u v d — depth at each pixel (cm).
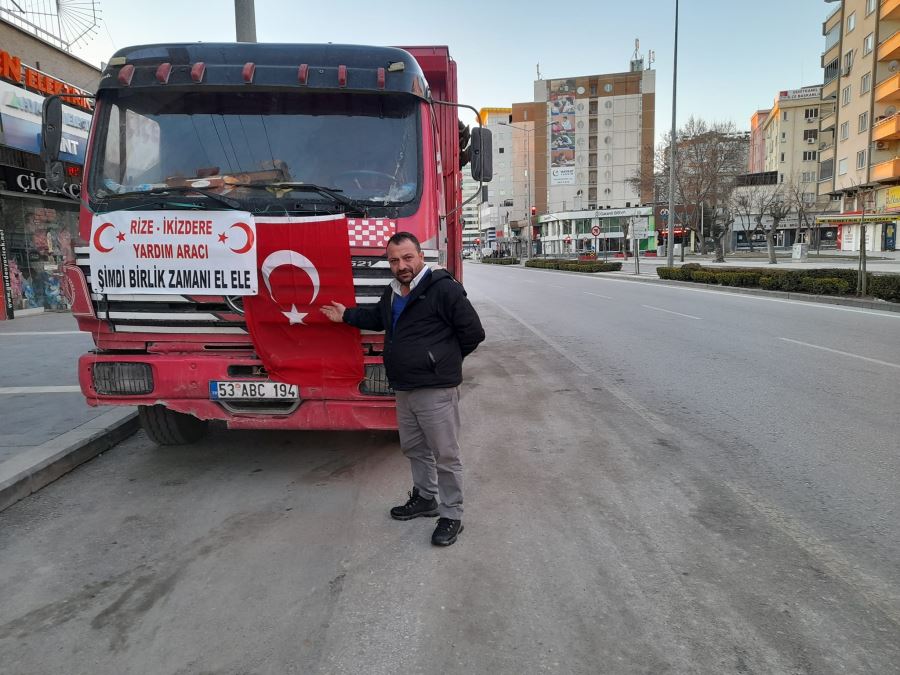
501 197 11244
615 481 455
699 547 356
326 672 256
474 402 693
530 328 1288
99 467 500
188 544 369
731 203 5659
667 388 733
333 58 447
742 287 2055
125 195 422
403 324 361
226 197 417
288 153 434
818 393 693
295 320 416
